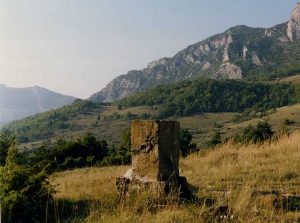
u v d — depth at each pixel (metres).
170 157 8.66
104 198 8.58
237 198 7.77
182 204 7.77
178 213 7.11
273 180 10.07
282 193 8.46
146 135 8.61
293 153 13.43
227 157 14.05
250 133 28.02
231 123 187.00
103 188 9.48
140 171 8.63
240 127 141.75
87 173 16.02
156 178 8.46
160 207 7.70
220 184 9.75
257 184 9.59
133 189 8.44
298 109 156.75
